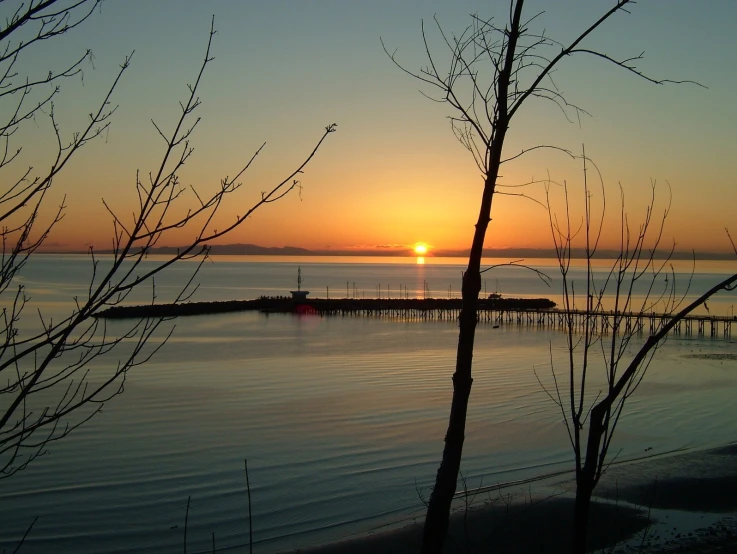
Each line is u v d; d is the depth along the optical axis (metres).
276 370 44.66
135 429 27.14
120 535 16.88
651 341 4.26
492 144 4.70
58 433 25.62
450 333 71.88
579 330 67.69
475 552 15.39
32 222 3.70
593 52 4.39
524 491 19.88
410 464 23.00
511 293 156.38
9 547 15.98
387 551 15.99
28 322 63.47
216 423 28.58
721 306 103.19
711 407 32.88
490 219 4.79
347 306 99.75
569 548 15.52
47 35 3.49
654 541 15.90
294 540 16.81
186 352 54.09
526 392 36.22
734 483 20.34
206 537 16.92
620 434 27.52
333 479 21.38
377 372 44.00
